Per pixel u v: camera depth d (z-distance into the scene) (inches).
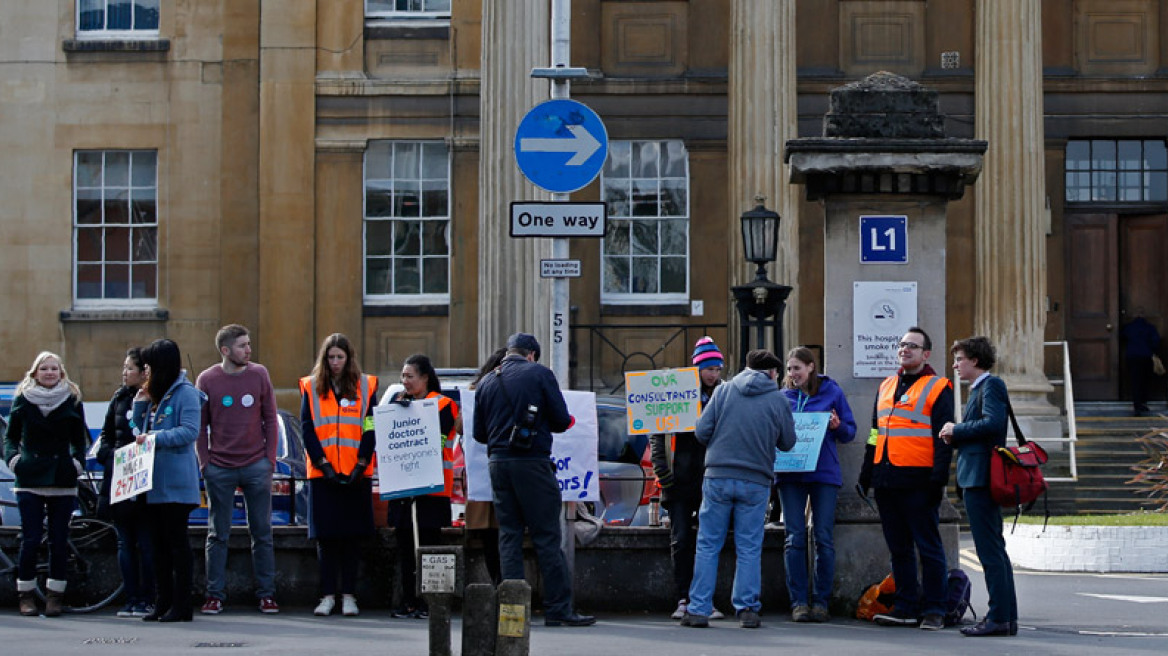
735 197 1417.3
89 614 768.9
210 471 754.2
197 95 1534.2
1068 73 1499.8
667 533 766.5
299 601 789.2
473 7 1537.9
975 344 683.4
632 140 1533.0
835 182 743.7
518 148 736.3
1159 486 1285.7
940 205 748.0
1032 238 1427.2
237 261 1525.6
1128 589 949.2
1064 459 1369.3
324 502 747.4
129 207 1542.8
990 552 683.4
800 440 719.1
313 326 1520.7
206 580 784.9
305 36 1530.5
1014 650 634.8
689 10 1526.8
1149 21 1513.3
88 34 1547.7
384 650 634.8
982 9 1455.5
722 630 696.4
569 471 734.5
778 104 1409.9
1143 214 1513.3
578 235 735.1
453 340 1523.1
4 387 1234.6
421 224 1534.2
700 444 736.3
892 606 725.3
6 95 1539.1
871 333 743.7
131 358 777.6
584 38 1525.6
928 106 749.3
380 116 1529.3
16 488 761.6
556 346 749.9
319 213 1525.6
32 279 1534.2
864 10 1508.4
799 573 725.3
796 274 1405.0
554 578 702.5
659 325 1507.1
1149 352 1471.5
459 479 864.9
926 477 692.1
